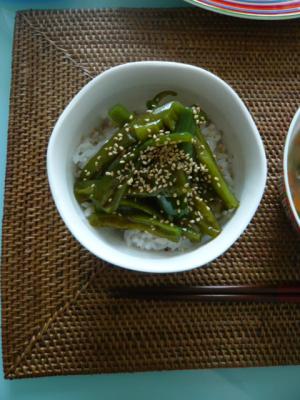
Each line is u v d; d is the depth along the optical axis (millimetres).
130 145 306
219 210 323
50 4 397
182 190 305
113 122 326
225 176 331
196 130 311
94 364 342
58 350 341
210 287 344
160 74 313
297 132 332
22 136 359
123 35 378
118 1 399
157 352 344
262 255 353
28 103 364
